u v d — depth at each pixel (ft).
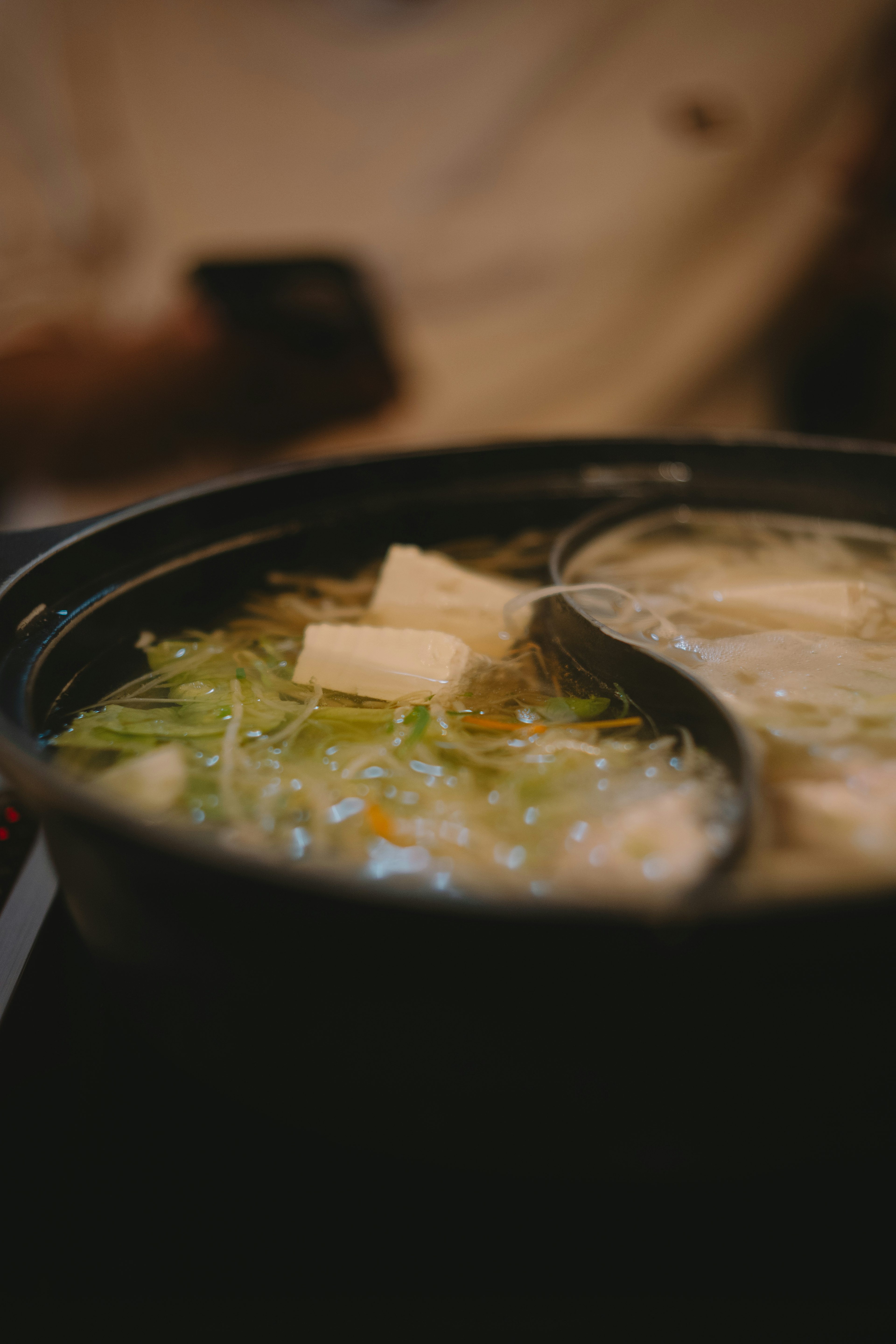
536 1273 1.23
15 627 1.39
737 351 4.15
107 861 1.17
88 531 1.48
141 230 3.74
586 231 3.88
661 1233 1.25
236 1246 1.25
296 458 4.23
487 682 1.46
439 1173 1.26
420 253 3.90
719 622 1.54
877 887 1.04
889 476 1.69
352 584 1.66
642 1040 1.13
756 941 1.05
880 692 1.40
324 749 1.37
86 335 3.84
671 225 3.87
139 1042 1.36
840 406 4.32
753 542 1.72
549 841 1.26
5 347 3.77
